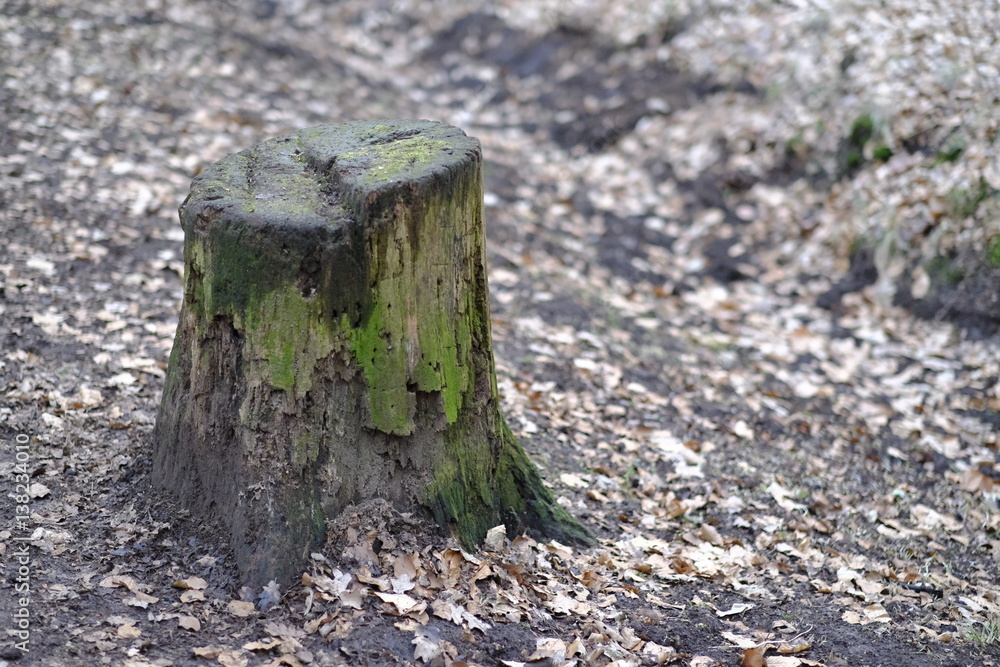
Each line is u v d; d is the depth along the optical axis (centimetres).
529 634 280
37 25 792
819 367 577
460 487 309
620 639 289
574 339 553
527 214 742
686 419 489
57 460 329
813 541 391
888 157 712
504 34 1098
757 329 628
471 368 313
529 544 327
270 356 273
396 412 287
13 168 574
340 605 268
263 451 278
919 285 634
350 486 287
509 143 904
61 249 509
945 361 579
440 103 995
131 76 759
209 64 842
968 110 679
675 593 333
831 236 709
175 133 693
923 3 769
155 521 296
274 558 274
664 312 637
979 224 622
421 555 290
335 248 267
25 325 431
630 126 903
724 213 774
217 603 269
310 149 313
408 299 283
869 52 771
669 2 981
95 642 247
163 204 590
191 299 285
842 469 463
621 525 379
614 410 480
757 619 324
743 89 861
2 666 231
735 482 433
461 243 298
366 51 1105
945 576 374
